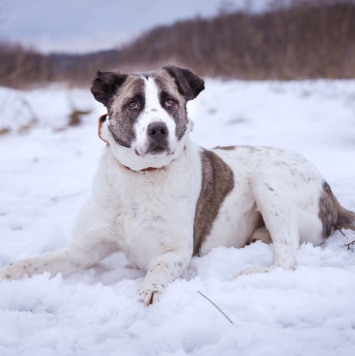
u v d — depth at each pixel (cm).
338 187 595
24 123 1176
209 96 1437
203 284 326
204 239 411
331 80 1518
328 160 747
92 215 383
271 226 403
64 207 568
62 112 1305
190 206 382
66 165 798
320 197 435
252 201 430
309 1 2014
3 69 1667
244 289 314
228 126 1093
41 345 253
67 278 377
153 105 367
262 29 2147
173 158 376
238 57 1966
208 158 425
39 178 716
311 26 1911
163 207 371
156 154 358
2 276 353
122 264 418
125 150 371
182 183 376
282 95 1370
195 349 250
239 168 435
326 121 1070
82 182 685
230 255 389
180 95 388
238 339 249
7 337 255
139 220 373
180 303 301
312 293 304
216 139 954
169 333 260
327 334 247
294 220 407
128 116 369
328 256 387
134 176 372
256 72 1805
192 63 1975
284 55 1830
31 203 590
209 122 1146
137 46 1766
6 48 1738
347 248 402
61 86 1697
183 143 384
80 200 596
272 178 418
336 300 285
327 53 1720
